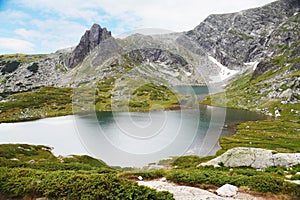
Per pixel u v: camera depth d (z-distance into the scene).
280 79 163.75
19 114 119.88
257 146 63.12
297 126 93.19
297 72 162.25
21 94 165.88
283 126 93.06
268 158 25.86
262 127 91.31
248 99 152.62
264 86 164.88
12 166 25.28
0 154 51.66
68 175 14.38
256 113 123.94
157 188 13.20
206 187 14.41
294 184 14.34
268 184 14.22
